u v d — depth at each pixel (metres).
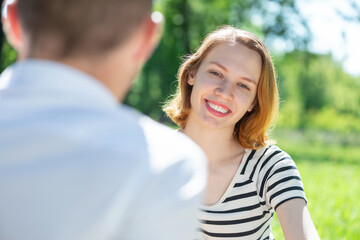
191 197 0.87
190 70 2.68
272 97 2.58
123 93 0.98
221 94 2.45
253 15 19.00
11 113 0.84
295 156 13.80
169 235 0.84
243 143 2.54
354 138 34.94
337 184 8.23
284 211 2.31
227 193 2.45
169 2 18.22
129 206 0.81
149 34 0.95
